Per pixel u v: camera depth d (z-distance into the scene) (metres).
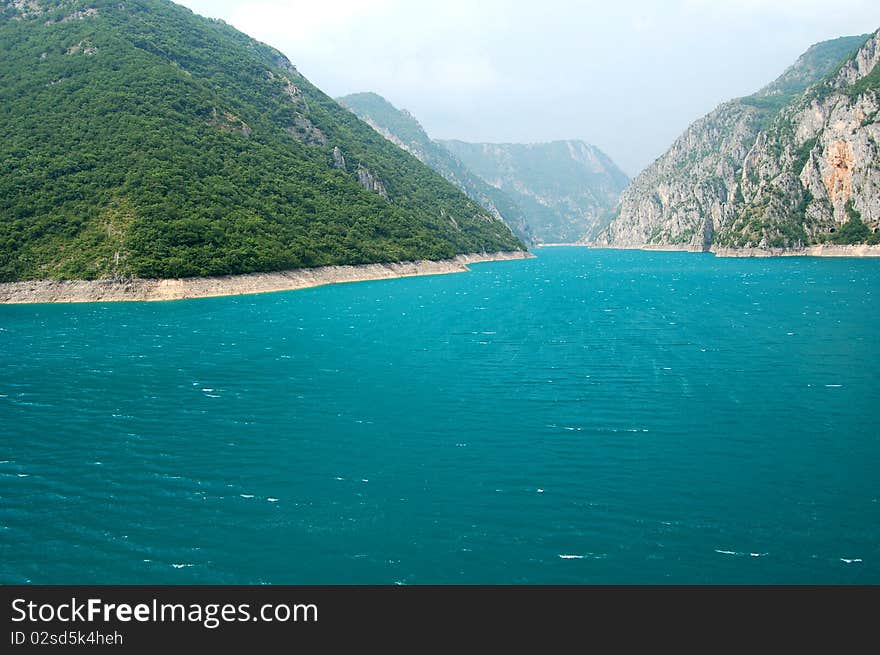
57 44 193.38
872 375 54.78
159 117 167.62
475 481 34.06
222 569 26.00
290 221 169.25
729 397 49.16
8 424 45.06
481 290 145.00
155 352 70.56
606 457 37.12
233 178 169.25
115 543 28.00
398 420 44.94
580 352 68.38
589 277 183.88
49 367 63.28
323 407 48.47
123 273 121.25
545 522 29.33
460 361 64.62
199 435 42.22
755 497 31.50
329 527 29.20
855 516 29.41
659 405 47.47
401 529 28.95
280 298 126.50
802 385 52.06
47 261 124.06
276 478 34.88
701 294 125.06
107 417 46.50
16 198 136.25
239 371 60.97
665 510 30.27
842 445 38.28
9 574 25.72
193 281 127.00
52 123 157.88
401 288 150.00
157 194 140.12
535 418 44.94
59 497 32.62
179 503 31.83
